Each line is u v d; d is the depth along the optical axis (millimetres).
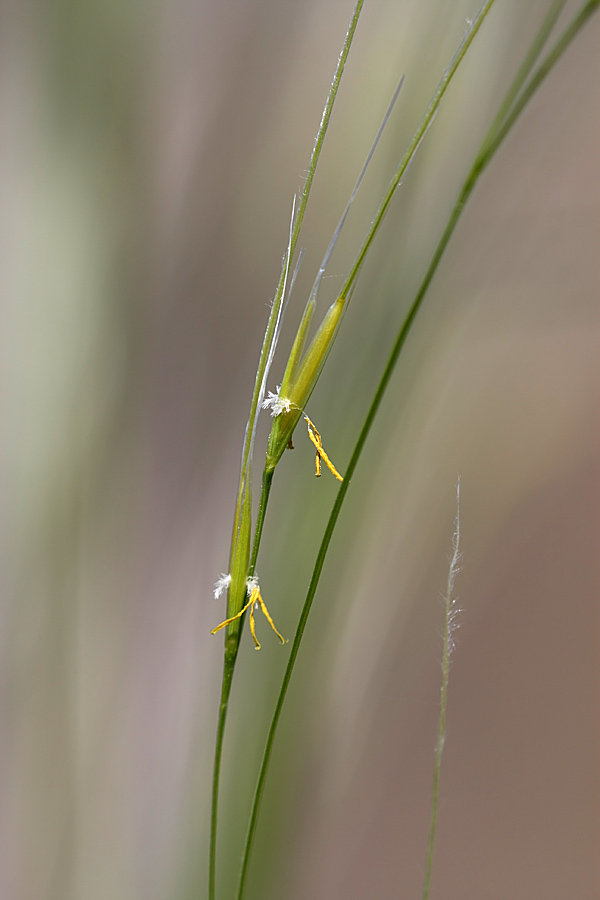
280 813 321
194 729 387
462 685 511
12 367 368
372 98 345
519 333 447
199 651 403
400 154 334
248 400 407
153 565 406
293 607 326
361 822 456
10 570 373
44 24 351
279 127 386
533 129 364
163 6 373
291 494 329
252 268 397
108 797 386
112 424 387
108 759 388
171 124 393
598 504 512
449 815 491
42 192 364
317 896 434
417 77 334
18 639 373
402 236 333
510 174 360
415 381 336
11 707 373
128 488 396
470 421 459
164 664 406
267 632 325
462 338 381
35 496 372
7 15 352
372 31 348
